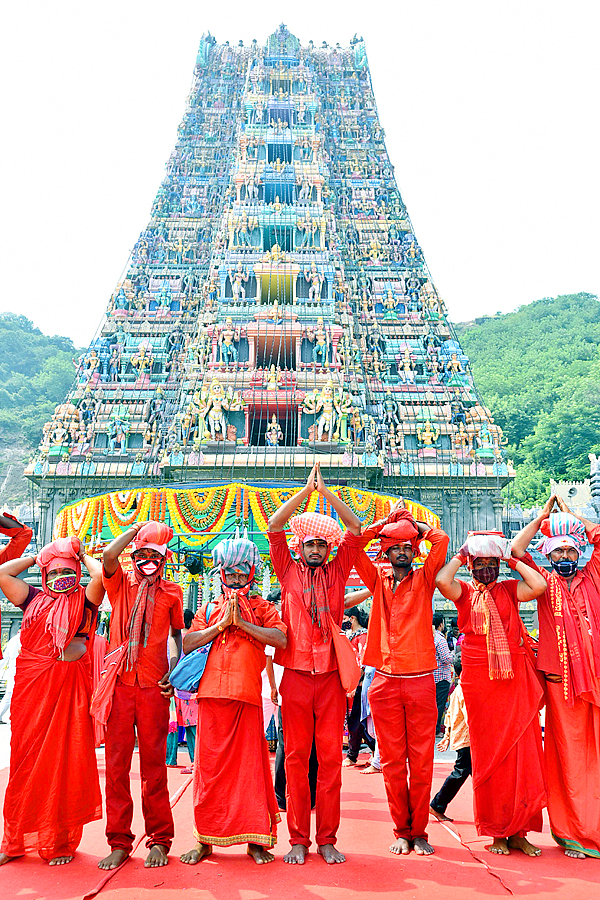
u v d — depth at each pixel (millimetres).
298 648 6449
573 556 6918
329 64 63656
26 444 106875
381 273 48000
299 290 41562
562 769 6492
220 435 34875
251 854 6184
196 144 58500
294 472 33719
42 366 137625
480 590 6867
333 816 6242
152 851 6094
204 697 6262
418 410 39281
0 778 9461
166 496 18516
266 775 6293
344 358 38531
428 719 6473
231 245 42531
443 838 6812
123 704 6305
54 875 5879
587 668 6535
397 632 6648
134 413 38688
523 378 107938
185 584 22969
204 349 38406
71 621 6602
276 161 46656
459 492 36562
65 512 18656
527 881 5660
